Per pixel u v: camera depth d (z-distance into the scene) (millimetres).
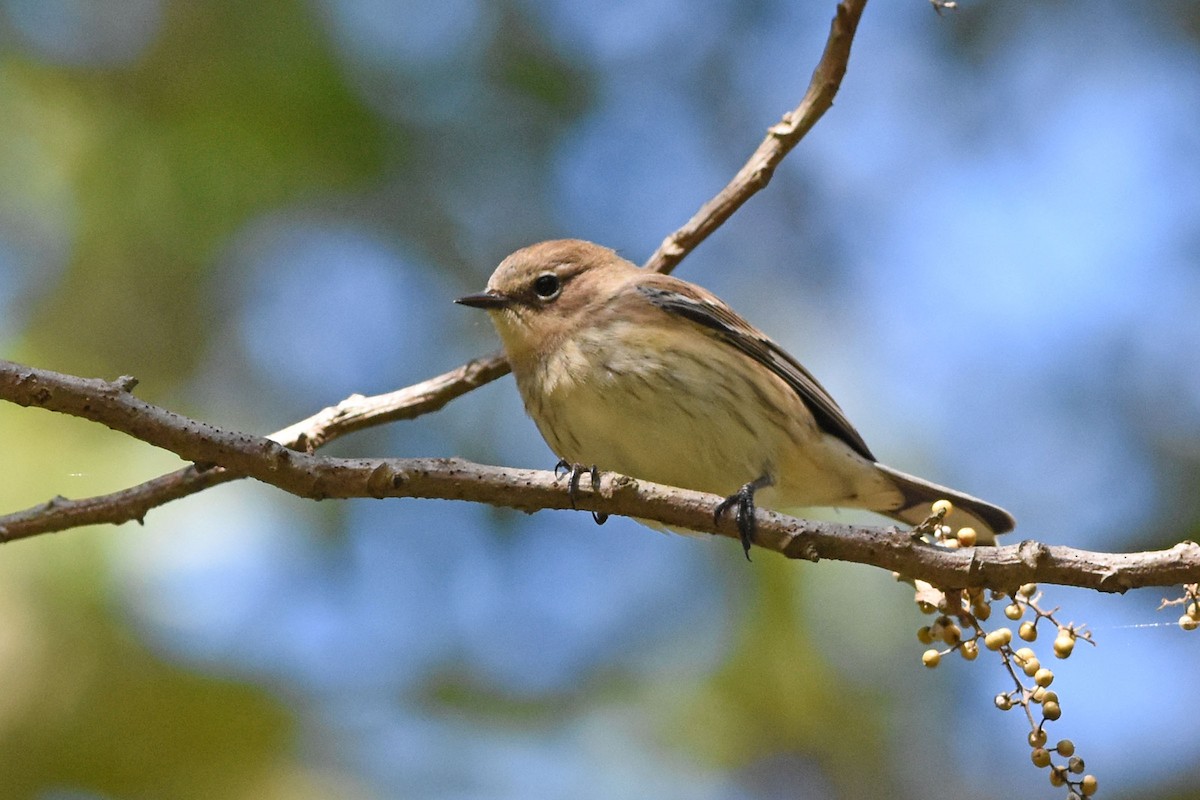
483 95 13625
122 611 10945
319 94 12492
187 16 12672
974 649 6535
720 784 11898
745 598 12109
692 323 10234
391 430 13031
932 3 9062
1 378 6840
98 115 12539
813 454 10523
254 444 7141
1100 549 12969
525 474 7453
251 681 11289
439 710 11977
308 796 11062
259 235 12930
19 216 12422
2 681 10578
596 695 12156
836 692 12047
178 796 10766
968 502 10648
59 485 10766
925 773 12328
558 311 10164
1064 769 6109
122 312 12555
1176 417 13586
